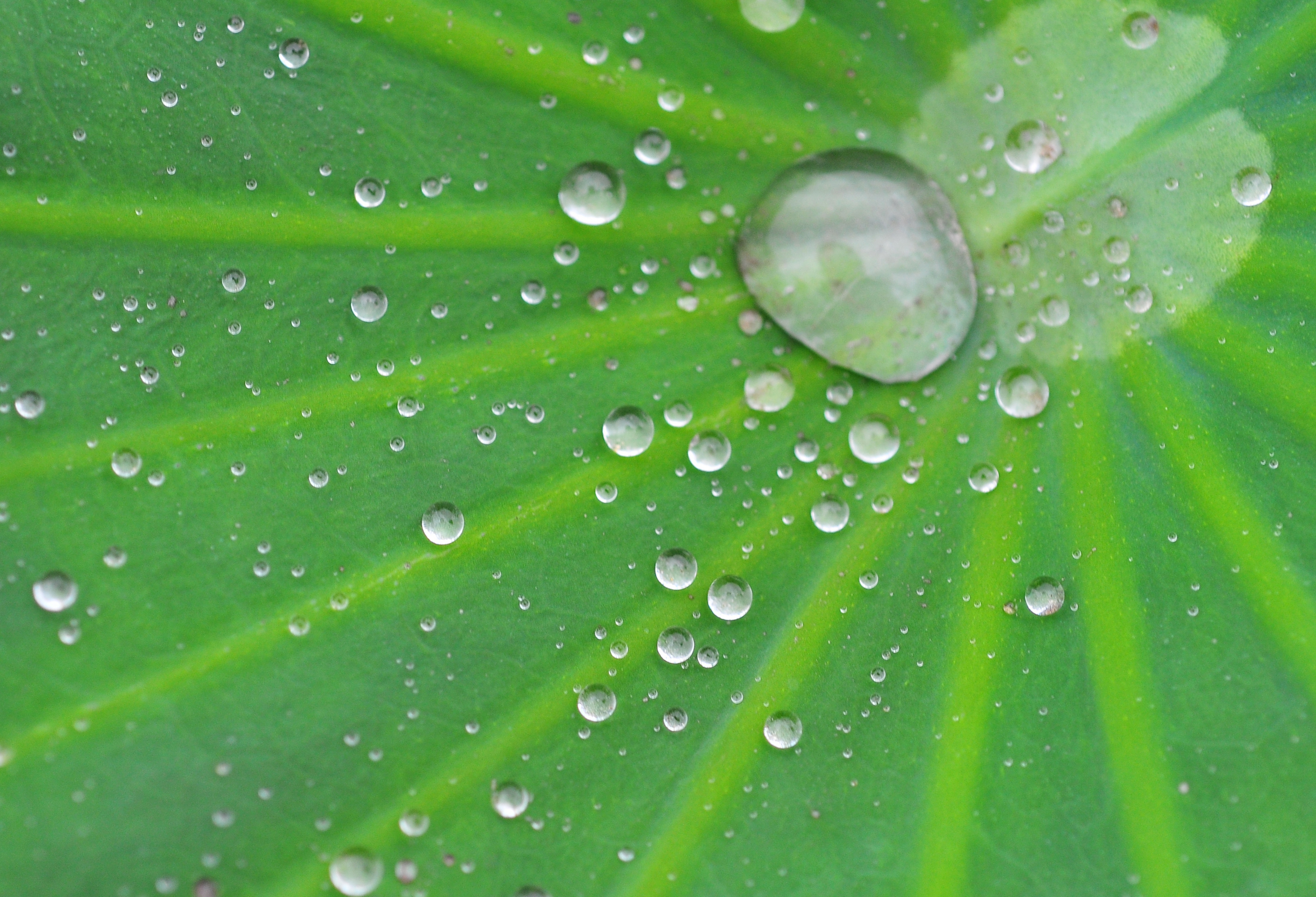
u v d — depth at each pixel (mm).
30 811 328
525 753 335
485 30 341
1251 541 339
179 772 331
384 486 337
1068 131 344
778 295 343
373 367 339
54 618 331
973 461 342
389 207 340
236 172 339
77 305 336
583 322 341
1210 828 335
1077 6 344
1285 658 337
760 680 338
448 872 333
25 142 337
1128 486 341
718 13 344
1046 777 337
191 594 333
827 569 340
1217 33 344
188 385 337
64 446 334
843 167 344
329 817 332
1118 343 343
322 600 335
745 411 342
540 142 342
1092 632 339
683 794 336
